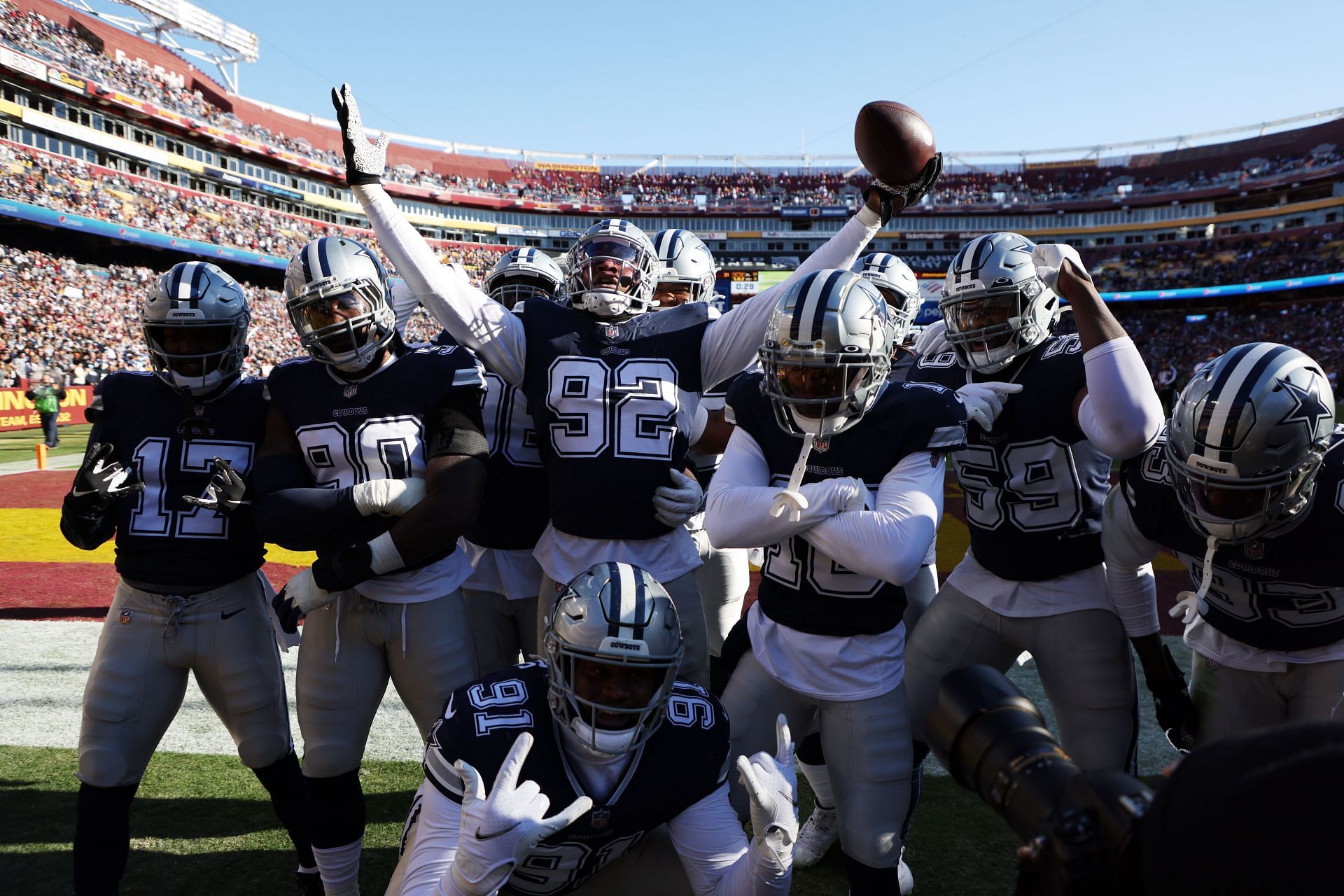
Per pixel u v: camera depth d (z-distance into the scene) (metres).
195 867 2.79
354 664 2.54
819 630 2.28
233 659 2.60
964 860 2.85
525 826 1.51
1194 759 0.70
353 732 2.53
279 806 2.67
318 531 2.40
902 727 2.29
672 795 1.87
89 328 25.50
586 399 2.68
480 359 2.82
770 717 2.38
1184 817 0.66
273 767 2.67
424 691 2.58
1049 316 2.60
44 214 26.56
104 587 6.25
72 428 19.83
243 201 38.41
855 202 51.44
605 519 2.68
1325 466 2.07
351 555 2.31
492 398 3.07
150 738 2.53
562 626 1.74
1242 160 46.53
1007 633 2.68
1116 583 2.50
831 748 2.31
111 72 33.03
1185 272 42.78
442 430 2.54
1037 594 2.63
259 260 34.62
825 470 2.30
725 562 3.97
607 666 1.72
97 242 31.02
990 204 49.34
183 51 39.81
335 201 42.97
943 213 49.47
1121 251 46.62
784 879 1.67
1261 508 2.00
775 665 2.35
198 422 2.62
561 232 50.59
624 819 1.83
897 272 3.95
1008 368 2.67
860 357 2.10
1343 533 2.05
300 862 2.66
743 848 1.89
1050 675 2.65
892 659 2.31
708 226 51.34
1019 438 2.58
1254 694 2.37
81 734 2.47
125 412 2.64
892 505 2.18
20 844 2.85
